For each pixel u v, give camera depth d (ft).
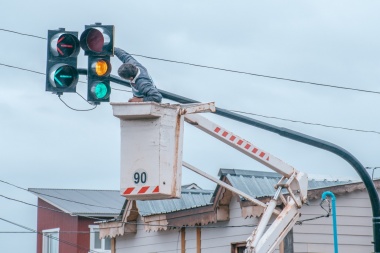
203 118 67.56
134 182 60.03
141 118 60.34
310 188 98.32
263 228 71.61
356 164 70.23
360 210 95.66
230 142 69.46
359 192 95.86
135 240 123.44
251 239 70.90
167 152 60.23
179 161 60.95
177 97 63.62
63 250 166.61
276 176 107.55
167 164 60.08
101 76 61.41
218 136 68.69
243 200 100.37
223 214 104.42
